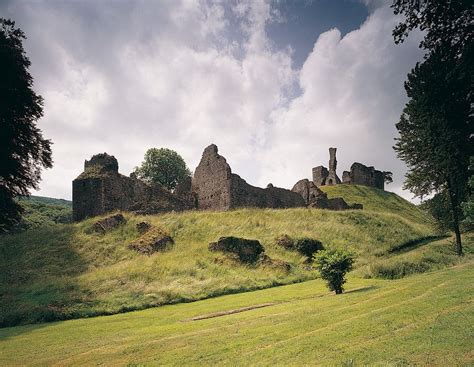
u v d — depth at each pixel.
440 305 8.48
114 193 34.62
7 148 22.33
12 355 8.88
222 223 30.91
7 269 21.62
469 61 9.40
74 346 9.33
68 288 16.75
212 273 19.80
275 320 9.73
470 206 16.95
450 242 26.45
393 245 29.41
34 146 24.11
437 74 12.16
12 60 22.12
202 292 16.86
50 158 25.09
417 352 6.00
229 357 7.07
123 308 14.57
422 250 24.84
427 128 16.84
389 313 8.42
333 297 12.91
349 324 8.02
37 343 9.97
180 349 7.93
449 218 24.67
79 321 12.90
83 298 15.31
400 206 60.41
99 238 26.42
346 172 71.75
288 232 28.62
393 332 7.12
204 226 29.86
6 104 21.89
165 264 20.42
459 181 19.38
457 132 15.41
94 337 10.22
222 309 13.28
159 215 33.66
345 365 5.87
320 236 29.52
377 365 5.70
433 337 6.52
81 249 24.48
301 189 53.56
